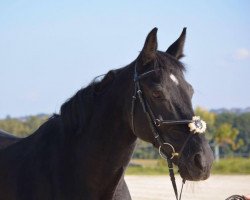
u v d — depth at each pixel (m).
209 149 4.16
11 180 5.11
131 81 4.60
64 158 4.90
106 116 4.76
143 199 13.34
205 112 56.59
